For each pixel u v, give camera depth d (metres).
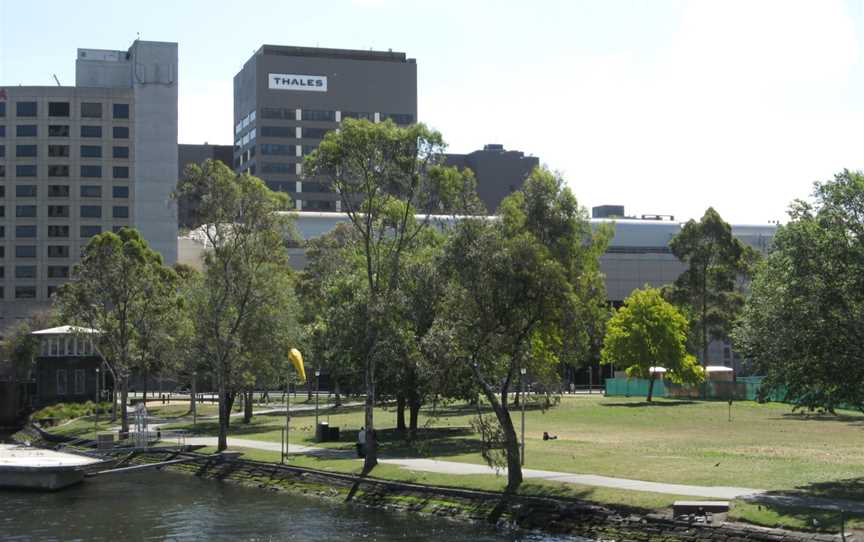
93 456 72.31
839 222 40.50
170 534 43.38
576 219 47.09
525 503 41.91
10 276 181.88
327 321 70.44
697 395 120.00
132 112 186.75
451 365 44.31
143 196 186.62
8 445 84.06
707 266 127.56
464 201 51.09
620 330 112.00
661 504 37.91
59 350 113.31
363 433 59.53
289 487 55.09
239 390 85.19
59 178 183.75
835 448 57.31
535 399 50.09
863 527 32.44
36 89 183.75
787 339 40.16
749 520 34.47
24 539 43.31
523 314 43.72
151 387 165.62
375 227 58.94
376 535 41.31
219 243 70.81
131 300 87.31
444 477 48.47
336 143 55.28
